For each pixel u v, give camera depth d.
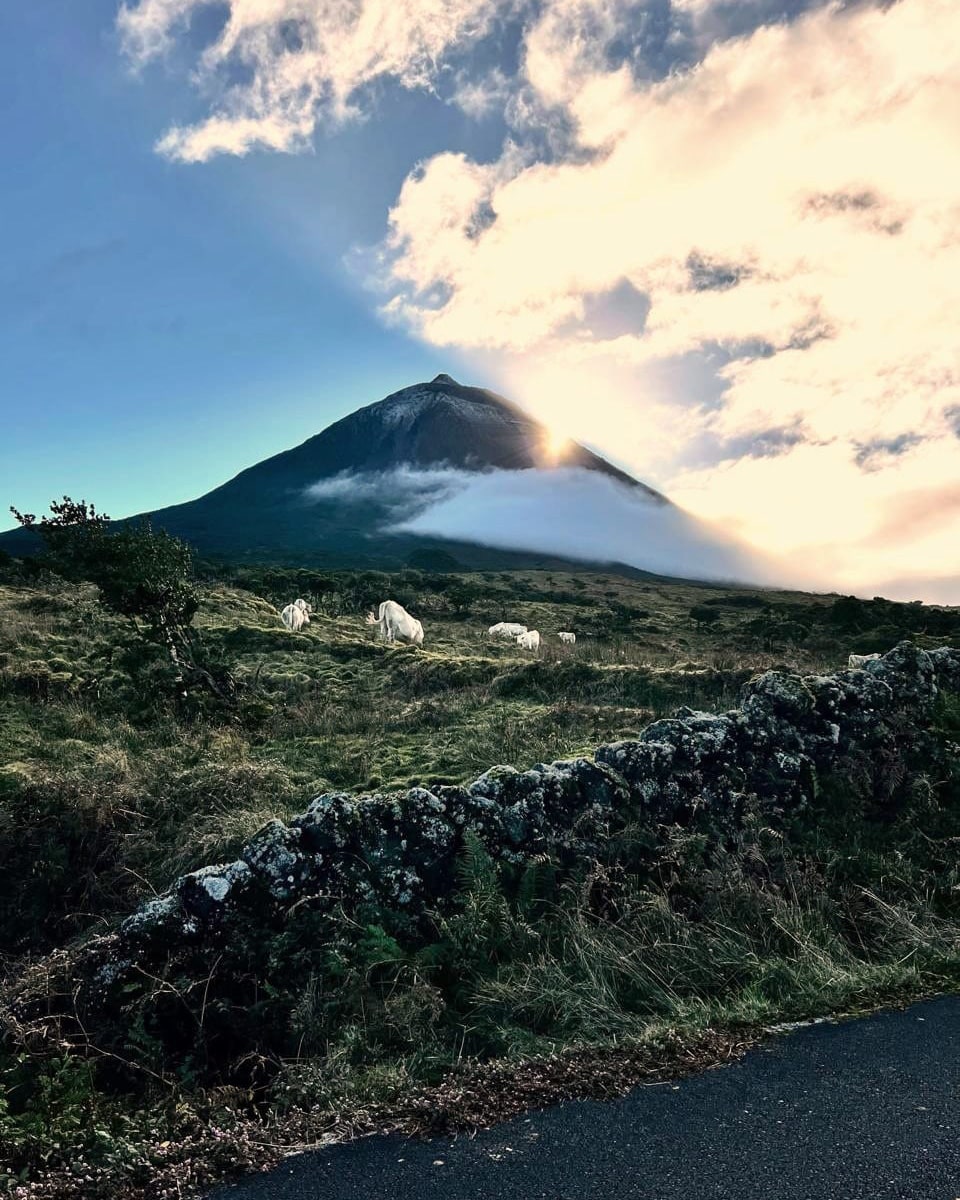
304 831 5.11
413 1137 3.01
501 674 13.64
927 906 5.07
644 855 5.48
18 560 25.39
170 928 4.63
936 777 6.36
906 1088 3.18
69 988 4.43
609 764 5.95
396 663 15.59
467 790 5.57
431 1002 4.23
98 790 7.47
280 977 4.54
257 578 38.03
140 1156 2.96
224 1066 4.17
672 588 109.81
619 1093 3.23
